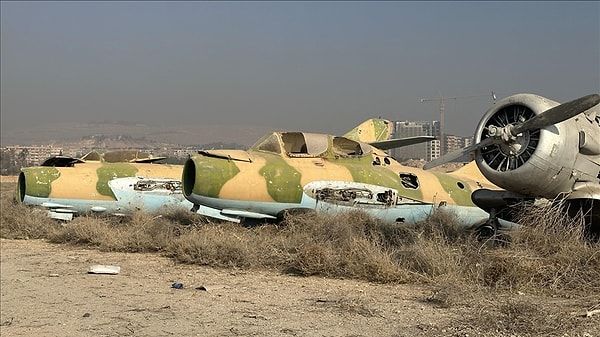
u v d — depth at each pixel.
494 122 12.43
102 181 21.42
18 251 14.88
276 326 7.13
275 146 17.36
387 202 17.38
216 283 10.24
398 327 6.98
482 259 10.48
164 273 11.36
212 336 6.72
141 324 7.36
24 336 6.89
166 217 19.09
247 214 15.96
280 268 11.62
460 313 7.64
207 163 15.70
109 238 15.24
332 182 16.69
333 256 11.30
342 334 6.71
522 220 12.08
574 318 6.99
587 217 12.17
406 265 10.76
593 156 12.12
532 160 11.52
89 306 8.48
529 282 9.37
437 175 19.39
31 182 20.55
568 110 11.04
